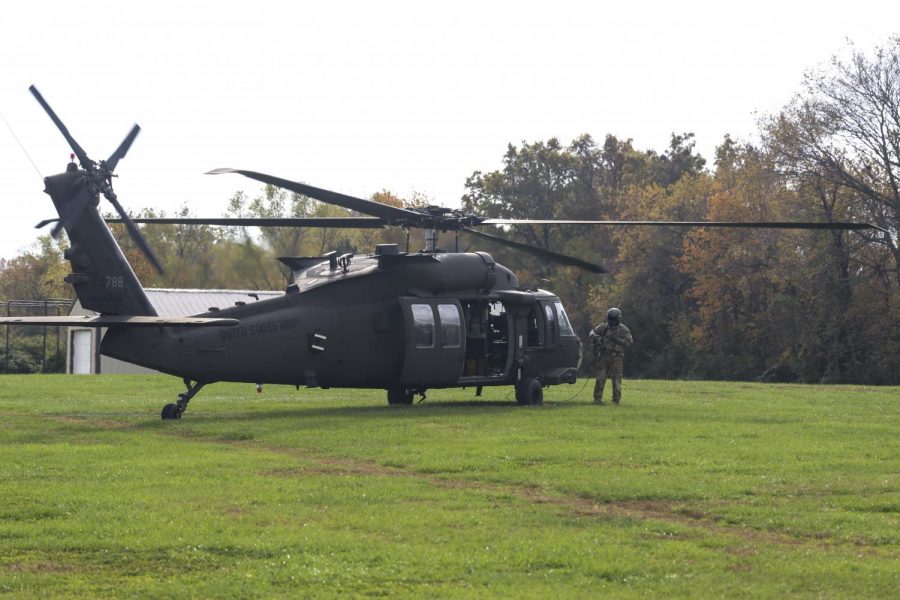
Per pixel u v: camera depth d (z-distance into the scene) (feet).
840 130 236.43
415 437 73.51
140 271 276.62
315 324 92.63
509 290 105.91
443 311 99.45
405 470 60.18
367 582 36.60
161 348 85.05
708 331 273.54
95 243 82.74
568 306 339.36
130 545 41.27
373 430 77.46
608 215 378.73
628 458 63.16
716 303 268.82
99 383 144.25
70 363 245.65
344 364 94.99
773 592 35.42
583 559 39.37
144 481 55.01
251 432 76.54
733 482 54.70
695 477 56.34
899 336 234.38
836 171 236.22
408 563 38.81
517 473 57.82
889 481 55.21
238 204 289.53
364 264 99.86
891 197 236.63
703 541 42.32
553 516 46.93
